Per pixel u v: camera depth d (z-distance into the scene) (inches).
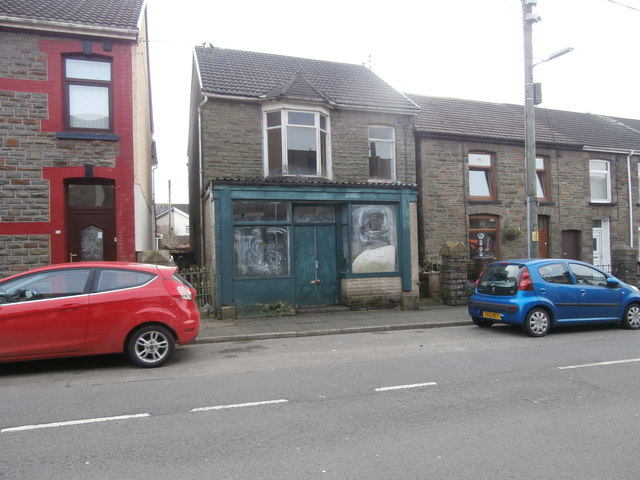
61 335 249.1
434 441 155.2
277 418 178.7
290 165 490.0
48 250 403.2
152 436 162.1
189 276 452.8
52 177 406.6
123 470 136.5
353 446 151.9
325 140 511.2
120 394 212.2
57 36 412.8
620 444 151.3
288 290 441.4
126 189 424.2
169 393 213.0
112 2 469.4
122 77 428.5
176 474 133.5
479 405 191.5
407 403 194.9
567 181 665.6
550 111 781.3
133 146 428.8
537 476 130.3
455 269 499.2
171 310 267.9
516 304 342.0
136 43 436.1
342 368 256.1
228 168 479.8
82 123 424.5
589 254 676.1
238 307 425.1
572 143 661.3
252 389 217.9
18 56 402.6
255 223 437.4
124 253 421.1
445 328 390.0
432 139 588.1
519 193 631.8
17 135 400.2
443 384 222.4
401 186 482.9
